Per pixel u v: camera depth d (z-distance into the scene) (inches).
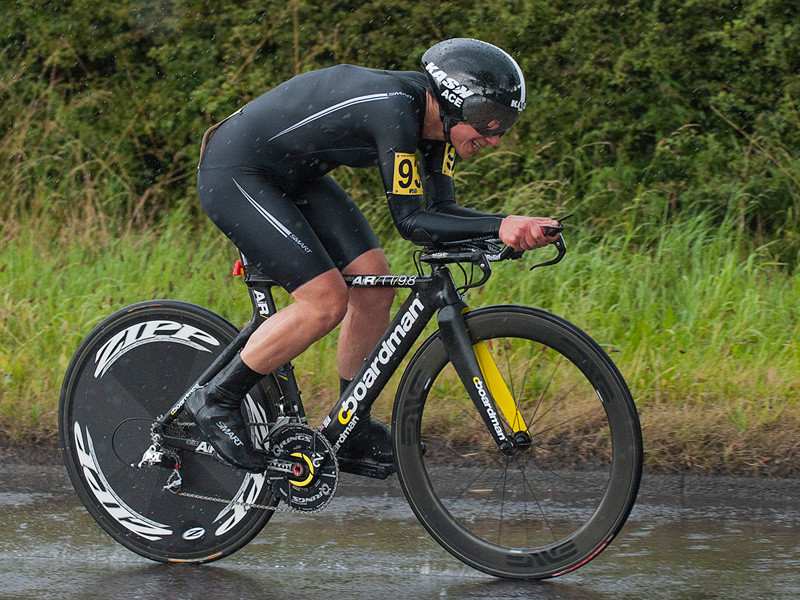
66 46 615.2
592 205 506.9
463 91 186.4
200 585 197.5
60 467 275.3
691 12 567.2
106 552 218.8
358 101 188.7
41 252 434.9
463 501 243.0
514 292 388.2
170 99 606.9
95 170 577.3
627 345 333.4
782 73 553.9
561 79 577.9
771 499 251.6
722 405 285.1
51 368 321.4
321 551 218.1
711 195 510.0
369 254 213.5
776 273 416.5
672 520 237.0
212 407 203.8
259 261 199.2
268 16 599.5
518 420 197.6
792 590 192.2
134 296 381.7
